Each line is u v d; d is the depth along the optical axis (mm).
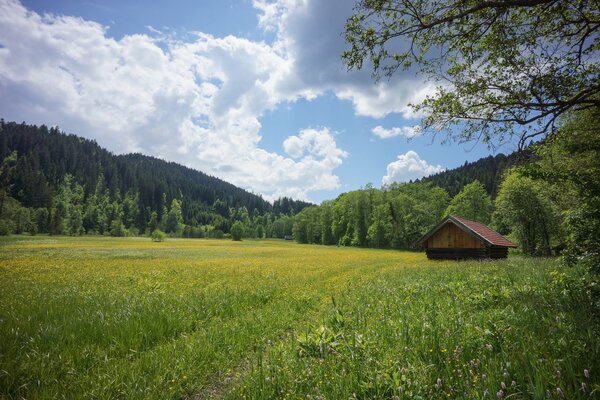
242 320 8875
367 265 28859
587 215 5734
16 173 185875
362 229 100125
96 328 7324
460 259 27766
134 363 5758
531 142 8469
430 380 3871
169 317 8461
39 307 9648
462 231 28000
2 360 5500
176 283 17172
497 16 7125
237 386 4688
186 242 112750
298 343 5836
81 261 33969
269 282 17688
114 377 5160
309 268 26891
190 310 9602
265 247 89438
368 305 8945
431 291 9820
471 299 7680
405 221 82938
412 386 3732
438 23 7086
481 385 3469
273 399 4145
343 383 4000
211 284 16609
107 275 21234
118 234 158375
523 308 6105
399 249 83188
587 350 3938
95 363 5777
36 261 32750
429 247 29734
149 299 11227
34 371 5230
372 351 4887
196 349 6348
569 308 5777
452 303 7551
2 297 11898
